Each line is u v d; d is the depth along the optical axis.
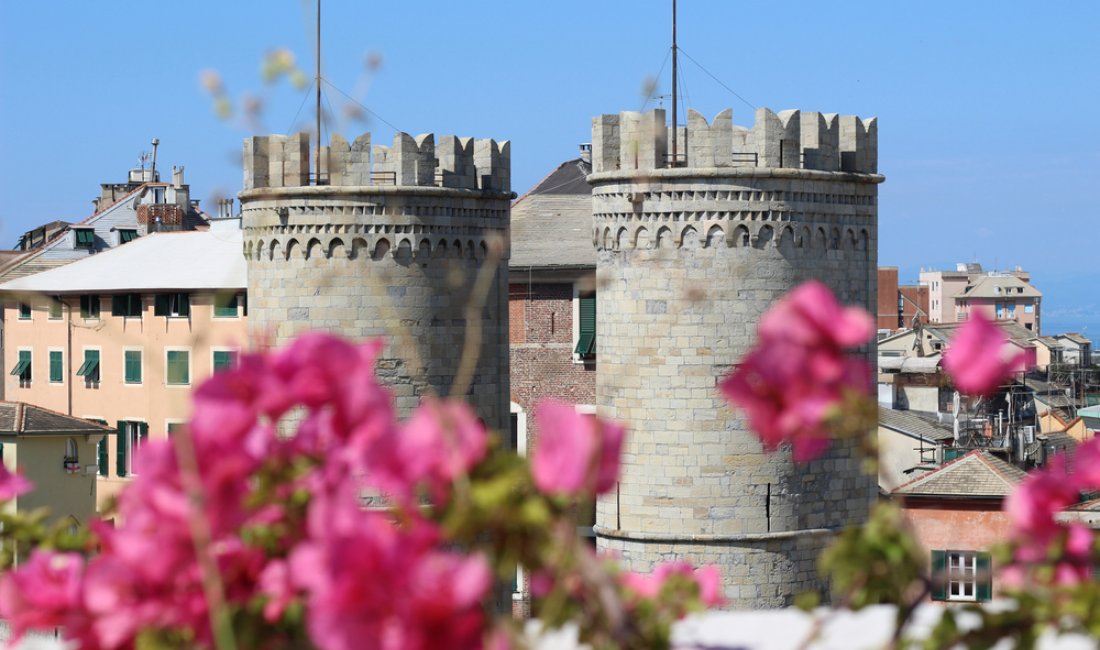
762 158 112.62
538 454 15.50
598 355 116.81
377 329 118.12
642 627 17.66
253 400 16.78
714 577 19.17
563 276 160.12
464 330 120.75
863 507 116.69
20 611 17.33
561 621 17.20
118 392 189.38
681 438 112.56
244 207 121.81
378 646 14.18
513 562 15.80
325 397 16.83
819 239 115.19
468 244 121.06
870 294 119.31
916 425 177.25
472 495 15.59
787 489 112.75
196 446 16.59
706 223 112.00
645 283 113.50
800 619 25.69
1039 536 18.08
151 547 16.53
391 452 15.98
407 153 118.06
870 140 119.19
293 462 17.47
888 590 17.72
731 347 112.31
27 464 160.00
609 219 114.94
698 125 112.44
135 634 17.20
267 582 17.03
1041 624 17.48
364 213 117.56
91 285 188.25
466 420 16.17
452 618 14.22
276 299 119.88
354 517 15.02
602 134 114.88
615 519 115.06
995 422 184.00
